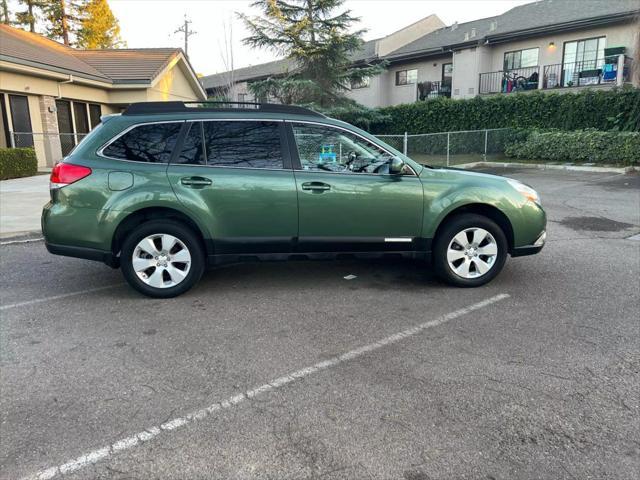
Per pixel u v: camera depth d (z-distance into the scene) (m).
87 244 4.57
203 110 4.76
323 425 2.75
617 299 4.67
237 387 3.16
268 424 2.76
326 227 4.77
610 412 2.84
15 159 14.38
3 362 3.52
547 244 6.84
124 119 4.64
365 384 3.18
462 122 21.81
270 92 24.06
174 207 4.57
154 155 4.62
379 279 5.39
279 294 4.93
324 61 23.28
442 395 3.04
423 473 2.36
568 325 4.07
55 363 3.50
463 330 4.00
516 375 3.27
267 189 4.64
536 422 2.75
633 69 17.55
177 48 23.86
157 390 3.13
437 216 4.85
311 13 23.02
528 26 22.53
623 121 17.09
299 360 3.52
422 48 26.81
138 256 4.71
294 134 4.79
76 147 4.70
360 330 4.04
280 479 2.33
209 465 2.43
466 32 26.56
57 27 37.06
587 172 15.35
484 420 2.78
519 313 4.35
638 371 3.30
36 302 4.76
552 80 22.25
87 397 3.05
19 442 2.62
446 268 4.98
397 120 24.33
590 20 20.22
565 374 3.27
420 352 3.62
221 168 4.65
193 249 4.73
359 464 2.43
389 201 4.79
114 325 4.18
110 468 2.41
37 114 17.08
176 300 4.77
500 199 4.92
